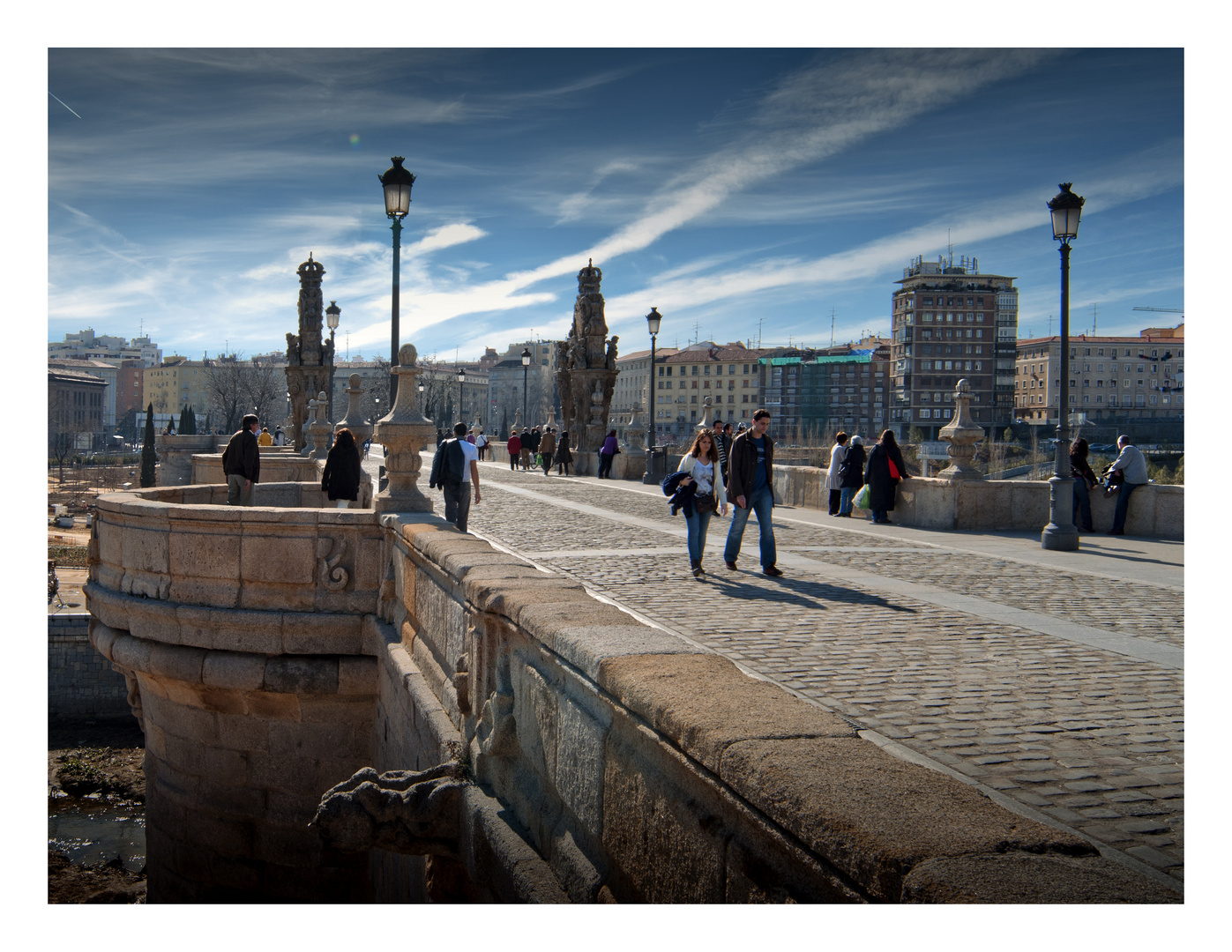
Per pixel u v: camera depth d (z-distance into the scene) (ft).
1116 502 48.85
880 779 6.71
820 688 17.12
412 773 16.83
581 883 10.52
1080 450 51.13
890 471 52.75
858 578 31.37
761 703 8.53
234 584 27.50
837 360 518.37
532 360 646.33
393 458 27.50
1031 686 17.40
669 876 8.61
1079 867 5.55
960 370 448.24
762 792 6.84
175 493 37.37
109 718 85.05
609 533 44.57
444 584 19.79
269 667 26.86
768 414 32.04
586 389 125.80
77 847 58.54
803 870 6.54
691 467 31.19
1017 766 13.07
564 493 74.54
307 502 56.95
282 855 28.68
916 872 5.42
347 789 16.56
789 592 28.14
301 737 28.25
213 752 29.40
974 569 34.09
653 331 88.89
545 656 12.59
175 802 30.58
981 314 447.42
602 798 10.39
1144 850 10.28
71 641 85.15
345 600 27.09
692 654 10.45
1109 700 16.48
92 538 31.83
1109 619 24.41
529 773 13.64
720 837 7.67
